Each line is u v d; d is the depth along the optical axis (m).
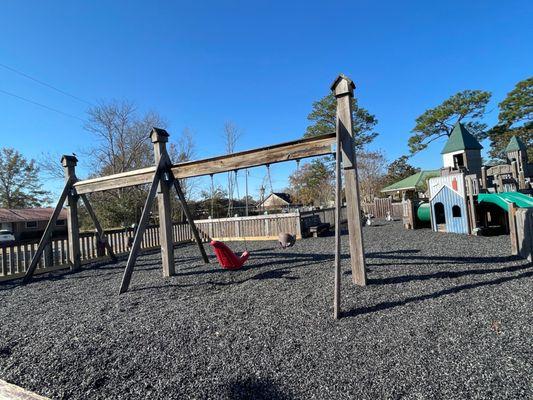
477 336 2.66
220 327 3.26
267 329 3.12
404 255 6.18
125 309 4.18
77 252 8.16
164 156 6.32
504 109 28.91
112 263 8.73
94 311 4.20
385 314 3.27
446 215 10.31
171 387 2.29
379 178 36.16
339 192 3.88
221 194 24.39
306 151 4.93
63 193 7.89
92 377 2.52
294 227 11.90
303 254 7.31
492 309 3.18
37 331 3.58
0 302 5.22
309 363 2.44
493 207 9.71
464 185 9.57
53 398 2.30
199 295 4.57
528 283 3.92
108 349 2.95
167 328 3.33
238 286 4.84
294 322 3.25
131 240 10.52
